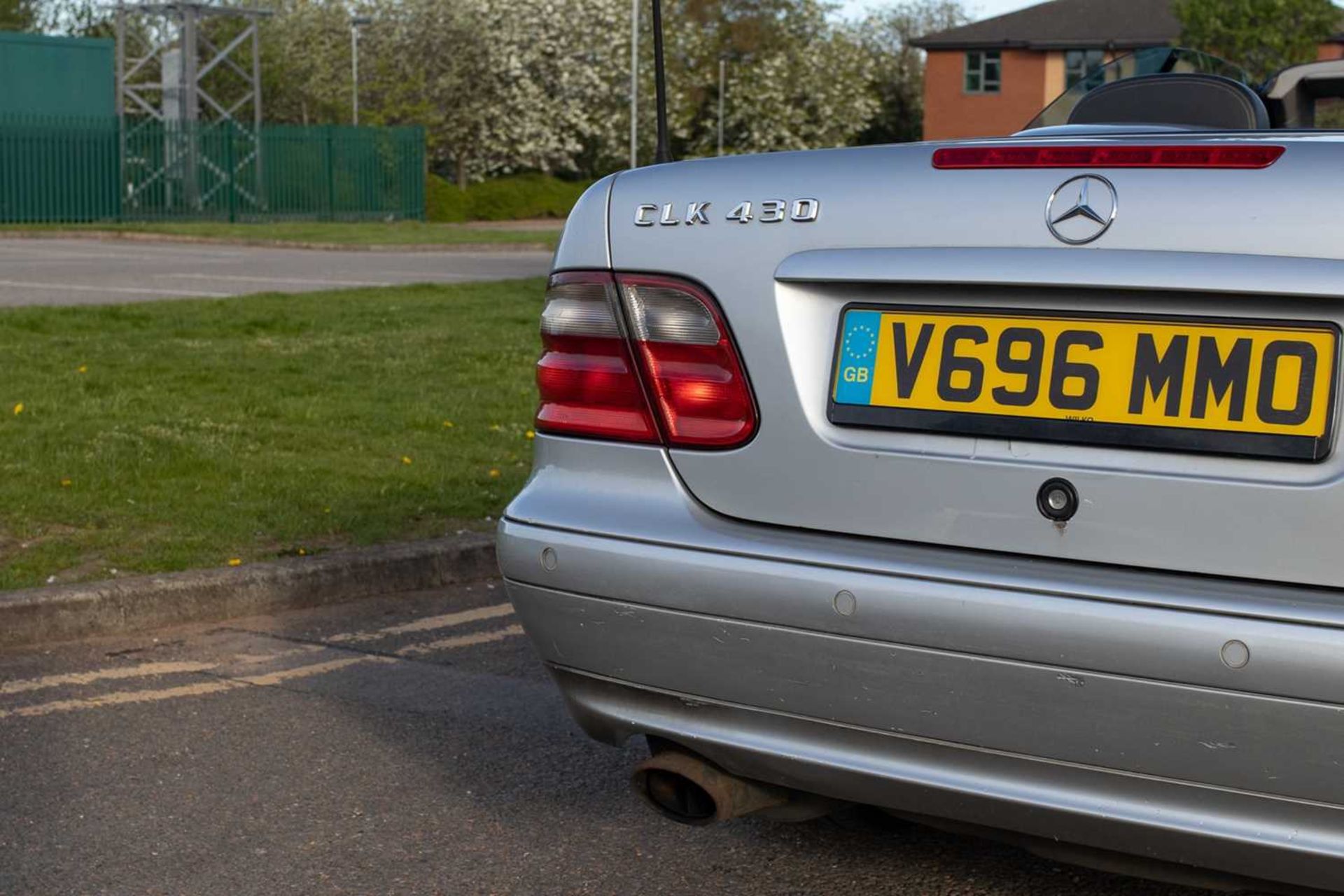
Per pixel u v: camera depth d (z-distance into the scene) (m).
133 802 3.88
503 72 55.94
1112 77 4.35
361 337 13.38
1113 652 2.46
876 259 2.72
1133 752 2.48
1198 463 2.49
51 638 5.30
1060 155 2.62
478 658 5.19
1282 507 2.42
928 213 2.71
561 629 3.01
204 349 12.12
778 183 2.87
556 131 57.25
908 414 2.72
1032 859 3.50
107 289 18.16
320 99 52.56
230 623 5.60
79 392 9.77
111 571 5.74
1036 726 2.54
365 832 3.70
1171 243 2.50
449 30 54.25
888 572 2.66
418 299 17.12
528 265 24.86
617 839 3.66
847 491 2.76
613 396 3.00
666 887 3.40
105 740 4.32
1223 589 2.45
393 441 8.59
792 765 2.78
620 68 57.81
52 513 6.59
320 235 32.22
